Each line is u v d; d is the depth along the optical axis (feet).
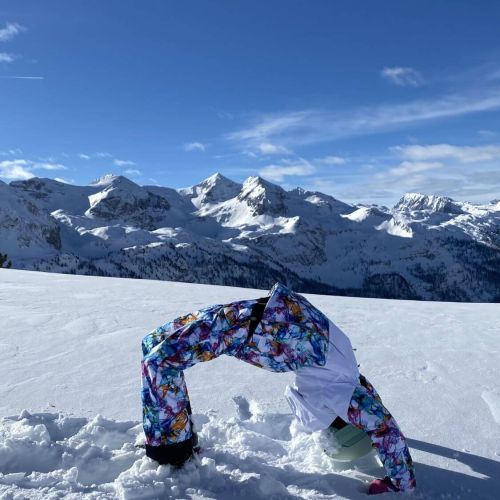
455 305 28.12
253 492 6.73
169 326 7.61
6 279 32.32
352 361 7.39
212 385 11.02
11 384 10.77
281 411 9.77
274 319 7.18
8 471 7.10
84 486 6.64
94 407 9.61
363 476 7.36
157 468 6.98
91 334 15.38
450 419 9.53
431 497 6.83
